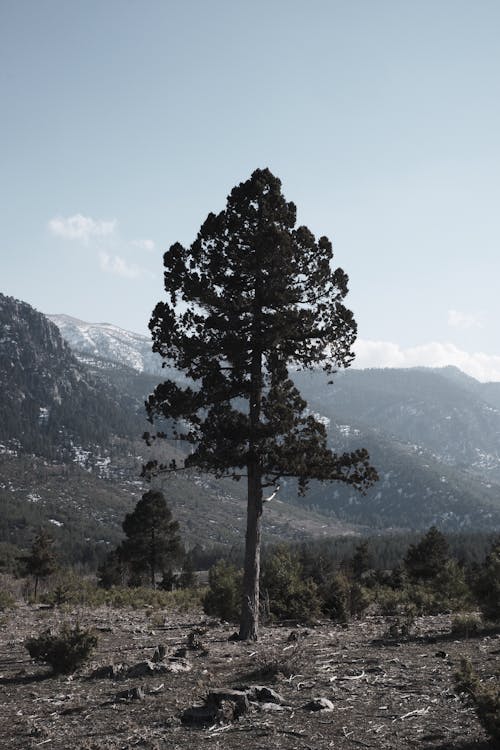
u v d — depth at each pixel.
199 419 19.70
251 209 20.22
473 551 157.50
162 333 20.02
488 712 7.62
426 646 15.55
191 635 17.23
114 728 9.52
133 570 67.81
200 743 8.45
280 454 18.52
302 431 19.44
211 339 19.67
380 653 14.85
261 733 8.70
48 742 9.07
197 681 12.34
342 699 10.41
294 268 19.81
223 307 19.44
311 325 19.70
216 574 25.70
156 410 19.89
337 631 20.20
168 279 20.25
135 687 11.63
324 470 18.55
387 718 9.10
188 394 19.53
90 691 12.27
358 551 71.69
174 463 20.00
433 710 9.38
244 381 19.80
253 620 18.78
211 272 20.17
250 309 19.75
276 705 10.01
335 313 20.17
